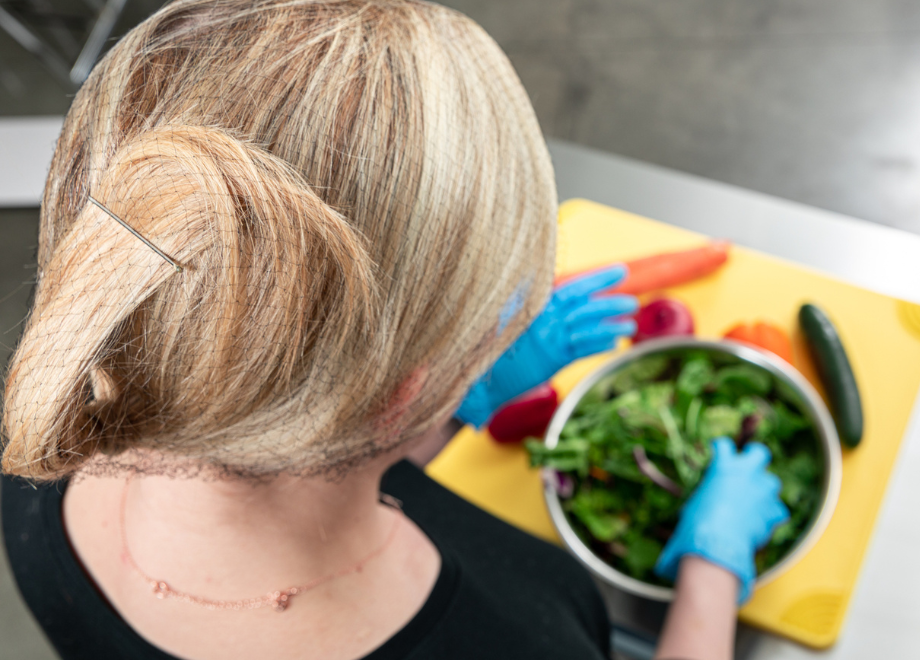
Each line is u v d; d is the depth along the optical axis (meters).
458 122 0.28
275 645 0.35
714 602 0.65
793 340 0.90
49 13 1.81
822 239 0.93
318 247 0.24
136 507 0.37
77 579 0.39
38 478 0.28
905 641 0.73
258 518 0.34
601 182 1.02
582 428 0.79
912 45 1.63
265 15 0.29
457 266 0.29
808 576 0.77
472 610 0.41
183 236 0.23
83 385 0.25
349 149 0.26
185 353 0.24
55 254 0.25
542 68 1.79
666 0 1.79
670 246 0.97
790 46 1.69
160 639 0.36
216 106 0.26
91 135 0.28
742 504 0.71
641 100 1.72
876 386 0.84
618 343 0.92
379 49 0.27
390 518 0.44
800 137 1.62
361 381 0.28
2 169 1.66
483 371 0.38
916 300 0.88
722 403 0.80
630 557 0.76
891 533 0.77
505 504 0.86
